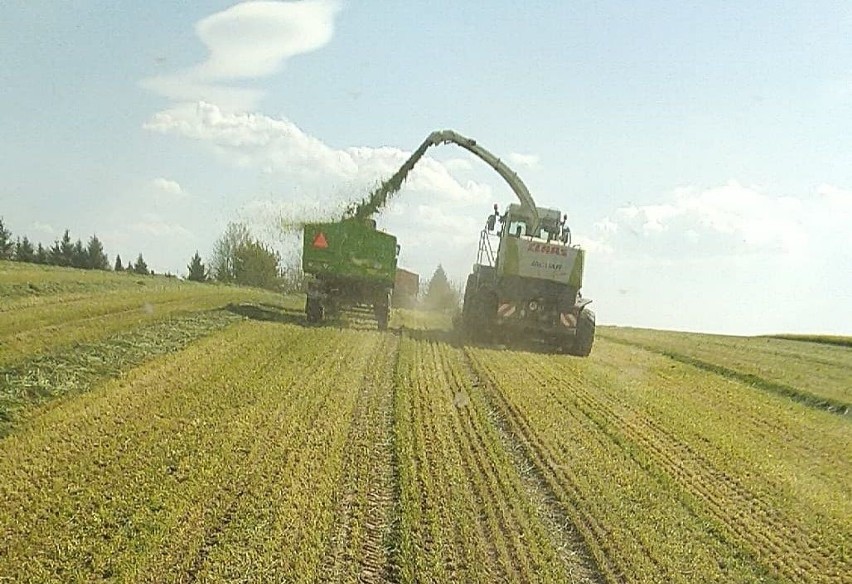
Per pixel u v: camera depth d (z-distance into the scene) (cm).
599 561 825
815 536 962
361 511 882
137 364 1523
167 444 1033
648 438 1380
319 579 714
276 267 5491
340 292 2672
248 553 738
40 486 847
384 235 2625
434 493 967
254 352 1812
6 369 1307
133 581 669
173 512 813
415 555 784
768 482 1172
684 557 854
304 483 945
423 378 1736
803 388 2147
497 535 862
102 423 1099
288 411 1285
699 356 2828
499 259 2559
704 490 1108
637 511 991
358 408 1391
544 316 2520
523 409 1516
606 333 4044
